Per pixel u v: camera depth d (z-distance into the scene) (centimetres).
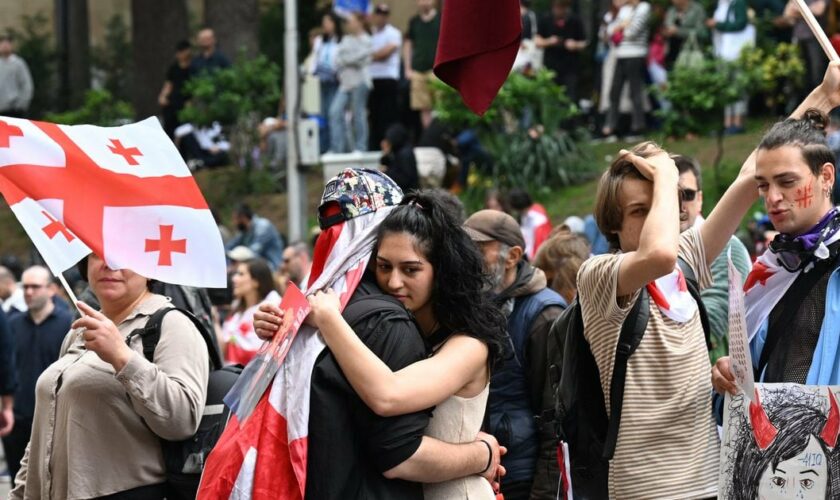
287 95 2202
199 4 4034
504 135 2375
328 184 621
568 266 917
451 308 598
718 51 2353
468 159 2347
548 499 790
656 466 617
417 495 591
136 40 3369
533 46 2545
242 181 2814
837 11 2203
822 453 579
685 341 629
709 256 667
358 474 573
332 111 2542
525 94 2362
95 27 4200
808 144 604
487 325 601
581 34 2595
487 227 831
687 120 2350
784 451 586
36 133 683
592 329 624
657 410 618
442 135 2327
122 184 689
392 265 597
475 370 594
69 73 3753
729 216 660
